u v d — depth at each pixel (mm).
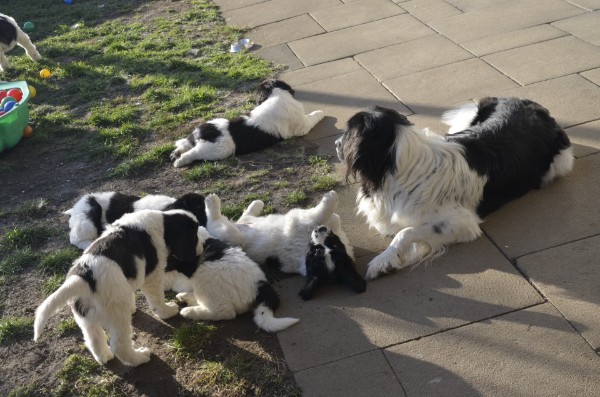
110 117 6645
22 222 5148
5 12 10711
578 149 4805
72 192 5520
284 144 5691
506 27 7219
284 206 4789
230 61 7648
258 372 3342
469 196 4086
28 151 6336
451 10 8008
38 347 3777
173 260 3605
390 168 4004
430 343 3348
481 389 3029
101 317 3230
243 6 9570
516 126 4367
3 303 4199
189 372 3424
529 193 4426
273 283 4004
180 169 5582
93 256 3240
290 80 6922
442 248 4000
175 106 6703
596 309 3355
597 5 7293
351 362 3316
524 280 3658
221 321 3725
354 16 8383
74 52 8641
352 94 6391
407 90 6254
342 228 4441
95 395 3369
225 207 4832
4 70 8227
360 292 3773
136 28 9328
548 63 6207
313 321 3629
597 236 3879
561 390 2947
